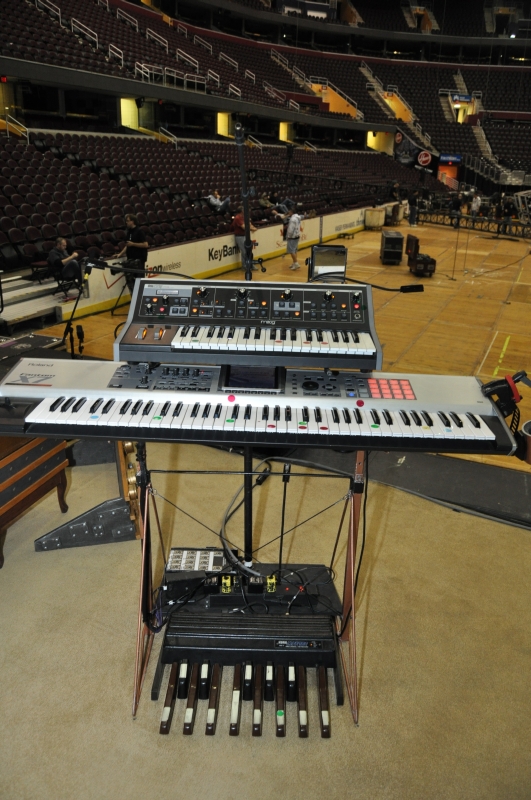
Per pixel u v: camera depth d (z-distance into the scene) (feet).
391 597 10.39
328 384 8.51
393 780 7.37
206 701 8.48
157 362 8.95
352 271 40.24
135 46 73.20
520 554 11.66
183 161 56.85
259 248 41.19
